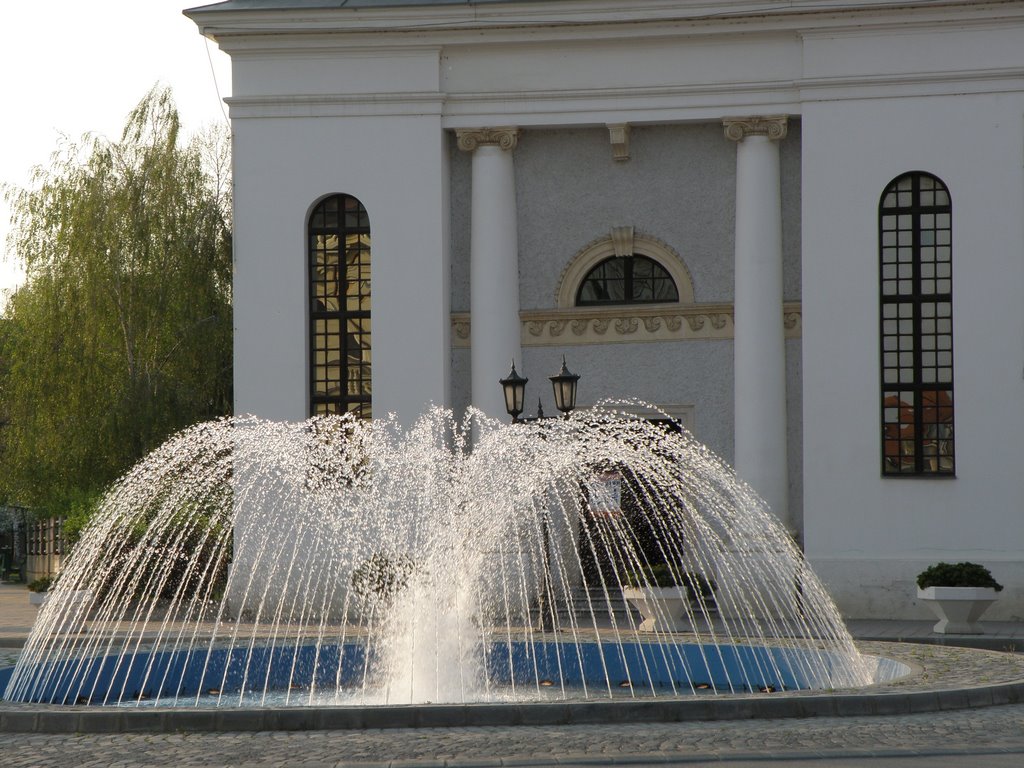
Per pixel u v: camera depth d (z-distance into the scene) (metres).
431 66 33.91
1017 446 31.80
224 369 45.53
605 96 33.69
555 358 34.62
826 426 32.38
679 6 32.88
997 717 14.70
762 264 33.06
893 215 32.69
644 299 34.88
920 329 32.53
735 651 20.39
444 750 12.80
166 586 31.45
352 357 34.62
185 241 44.81
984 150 32.16
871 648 20.98
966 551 31.78
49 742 13.87
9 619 33.78
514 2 33.28
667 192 34.44
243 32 33.88
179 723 14.38
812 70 32.72
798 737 13.35
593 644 21.08
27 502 46.34
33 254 44.75
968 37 32.19
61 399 44.03
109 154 44.84
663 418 34.22
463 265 34.78
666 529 31.50
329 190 34.06
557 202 34.78
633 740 13.23
